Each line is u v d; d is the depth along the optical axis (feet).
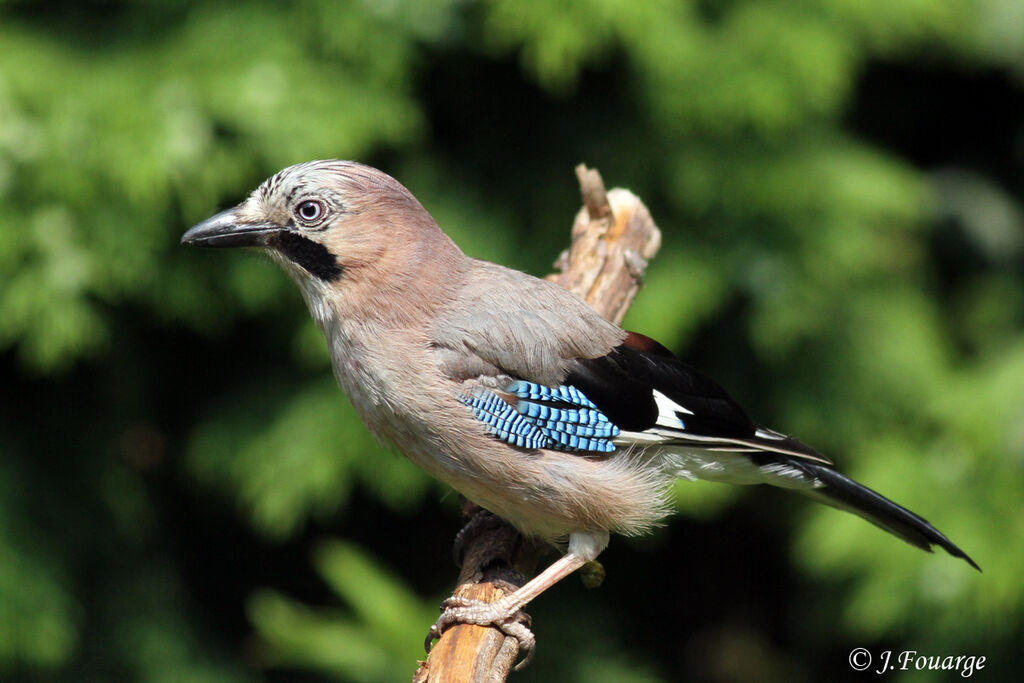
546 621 36.68
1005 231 41.19
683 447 22.30
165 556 36.35
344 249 20.88
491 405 20.65
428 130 36.22
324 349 33.14
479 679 18.94
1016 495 32.58
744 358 37.19
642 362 22.04
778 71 33.94
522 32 32.55
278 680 36.11
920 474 33.99
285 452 33.86
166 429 36.86
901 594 32.81
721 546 42.73
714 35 35.47
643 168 35.73
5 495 33.19
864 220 36.40
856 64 37.37
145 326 35.53
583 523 21.11
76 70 32.71
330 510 37.04
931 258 41.32
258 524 37.19
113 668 34.68
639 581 41.39
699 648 42.47
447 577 37.81
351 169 21.12
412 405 20.67
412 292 21.01
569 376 21.29
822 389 36.88
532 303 21.65
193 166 31.04
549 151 35.96
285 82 32.09
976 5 38.73
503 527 22.40
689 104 34.55
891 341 37.19
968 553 32.09
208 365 35.63
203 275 33.32
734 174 35.09
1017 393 33.76
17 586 32.35
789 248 35.45
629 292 24.90
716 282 34.96
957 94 42.37
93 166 30.83
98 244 31.32
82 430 34.65
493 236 34.99
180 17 33.76
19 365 34.04
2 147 30.63
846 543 33.32
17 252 30.81
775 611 43.42
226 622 37.09
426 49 34.40
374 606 28.19
